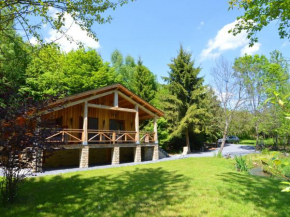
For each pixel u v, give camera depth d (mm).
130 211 4512
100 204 4961
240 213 4414
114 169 10445
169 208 4688
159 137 21344
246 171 10453
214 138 26875
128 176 8469
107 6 4441
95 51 25016
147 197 5496
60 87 20750
